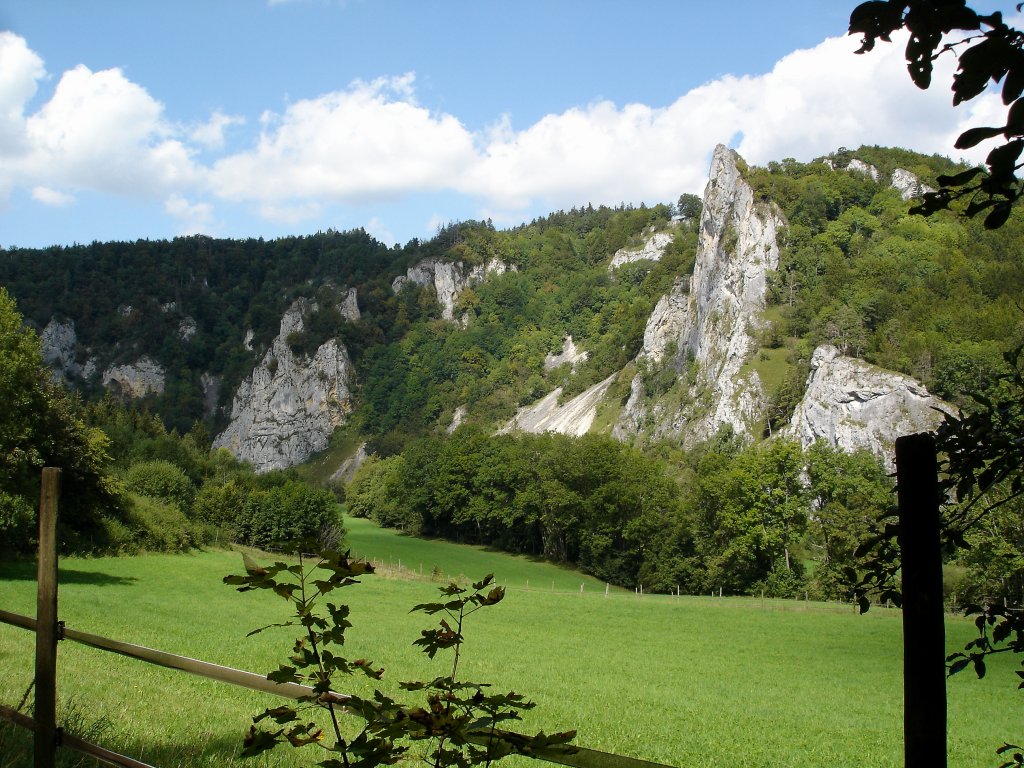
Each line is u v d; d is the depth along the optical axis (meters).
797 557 74.12
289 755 8.88
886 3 3.07
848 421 110.62
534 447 101.38
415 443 121.56
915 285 129.50
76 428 53.53
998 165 3.08
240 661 22.41
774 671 34.09
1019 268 113.31
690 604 57.25
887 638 44.25
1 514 39.25
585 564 89.12
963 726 23.69
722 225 172.62
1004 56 2.93
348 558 3.85
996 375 4.11
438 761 3.86
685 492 94.25
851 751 18.55
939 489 4.02
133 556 60.06
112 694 12.70
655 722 20.09
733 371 146.88
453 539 110.19
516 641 38.09
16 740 7.66
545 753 3.67
